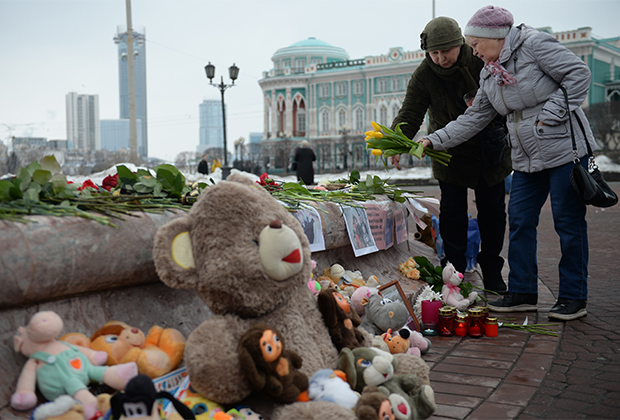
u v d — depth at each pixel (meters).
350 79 63.56
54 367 1.69
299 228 2.11
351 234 3.88
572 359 3.09
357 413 1.79
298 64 72.56
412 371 2.22
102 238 1.96
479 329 3.60
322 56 72.44
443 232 5.07
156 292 2.34
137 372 1.78
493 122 4.69
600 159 35.53
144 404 1.56
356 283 3.47
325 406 1.76
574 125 3.85
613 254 7.24
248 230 1.91
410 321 3.52
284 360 1.84
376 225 4.41
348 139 62.84
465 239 5.05
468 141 4.72
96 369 1.76
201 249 1.89
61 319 1.81
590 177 3.66
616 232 9.74
